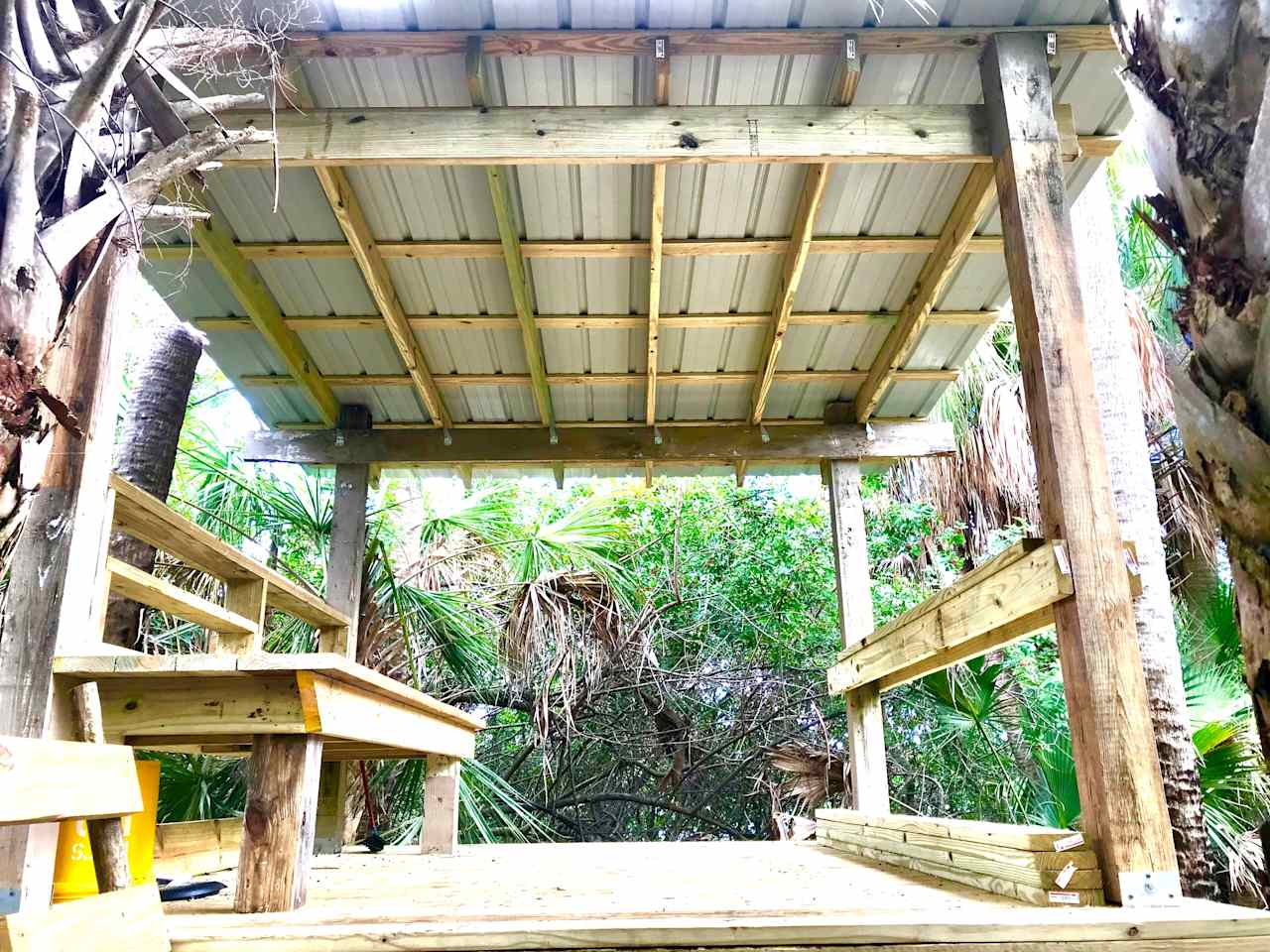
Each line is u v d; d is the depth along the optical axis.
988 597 2.85
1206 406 1.20
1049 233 2.90
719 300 4.48
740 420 5.46
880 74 3.35
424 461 5.35
